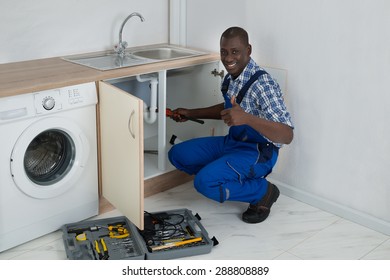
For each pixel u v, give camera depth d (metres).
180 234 2.60
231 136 2.90
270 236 2.68
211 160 2.97
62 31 3.08
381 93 2.58
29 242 2.60
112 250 2.46
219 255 2.49
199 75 3.36
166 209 2.95
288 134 2.58
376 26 2.52
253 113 2.71
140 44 3.54
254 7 3.02
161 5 3.58
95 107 2.67
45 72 2.65
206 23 3.36
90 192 2.78
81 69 2.74
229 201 3.07
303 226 2.79
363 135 2.71
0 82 2.42
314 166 2.98
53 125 2.48
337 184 2.89
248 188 2.76
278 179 3.20
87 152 2.67
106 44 3.33
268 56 3.03
